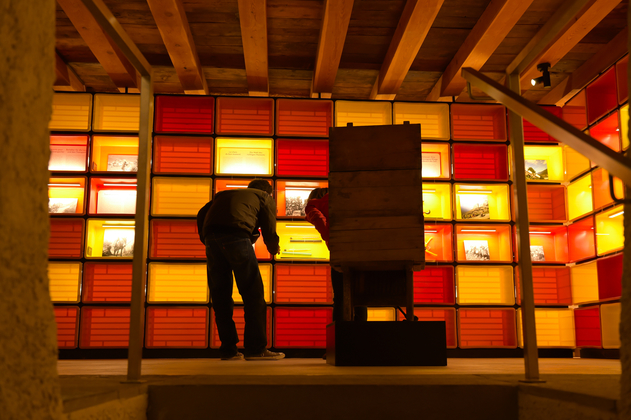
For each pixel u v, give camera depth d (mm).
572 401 1124
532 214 5027
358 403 1330
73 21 4094
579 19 4016
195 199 4812
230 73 5078
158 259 4516
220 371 1968
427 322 2354
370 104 4867
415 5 3861
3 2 718
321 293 4738
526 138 5000
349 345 2348
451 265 4652
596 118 4660
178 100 4777
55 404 782
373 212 2506
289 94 5496
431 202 4949
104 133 4609
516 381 1416
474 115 5145
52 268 4586
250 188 3342
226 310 3262
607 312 4328
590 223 4543
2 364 679
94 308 4469
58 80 4891
